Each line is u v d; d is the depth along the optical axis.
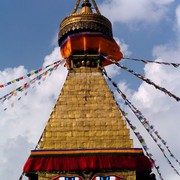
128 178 29.50
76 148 30.28
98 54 34.88
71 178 29.44
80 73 34.25
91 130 31.17
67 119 31.66
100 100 32.66
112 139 30.84
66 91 33.12
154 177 30.84
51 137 30.88
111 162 29.58
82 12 36.09
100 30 35.00
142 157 29.94
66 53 35.59
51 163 29.53
